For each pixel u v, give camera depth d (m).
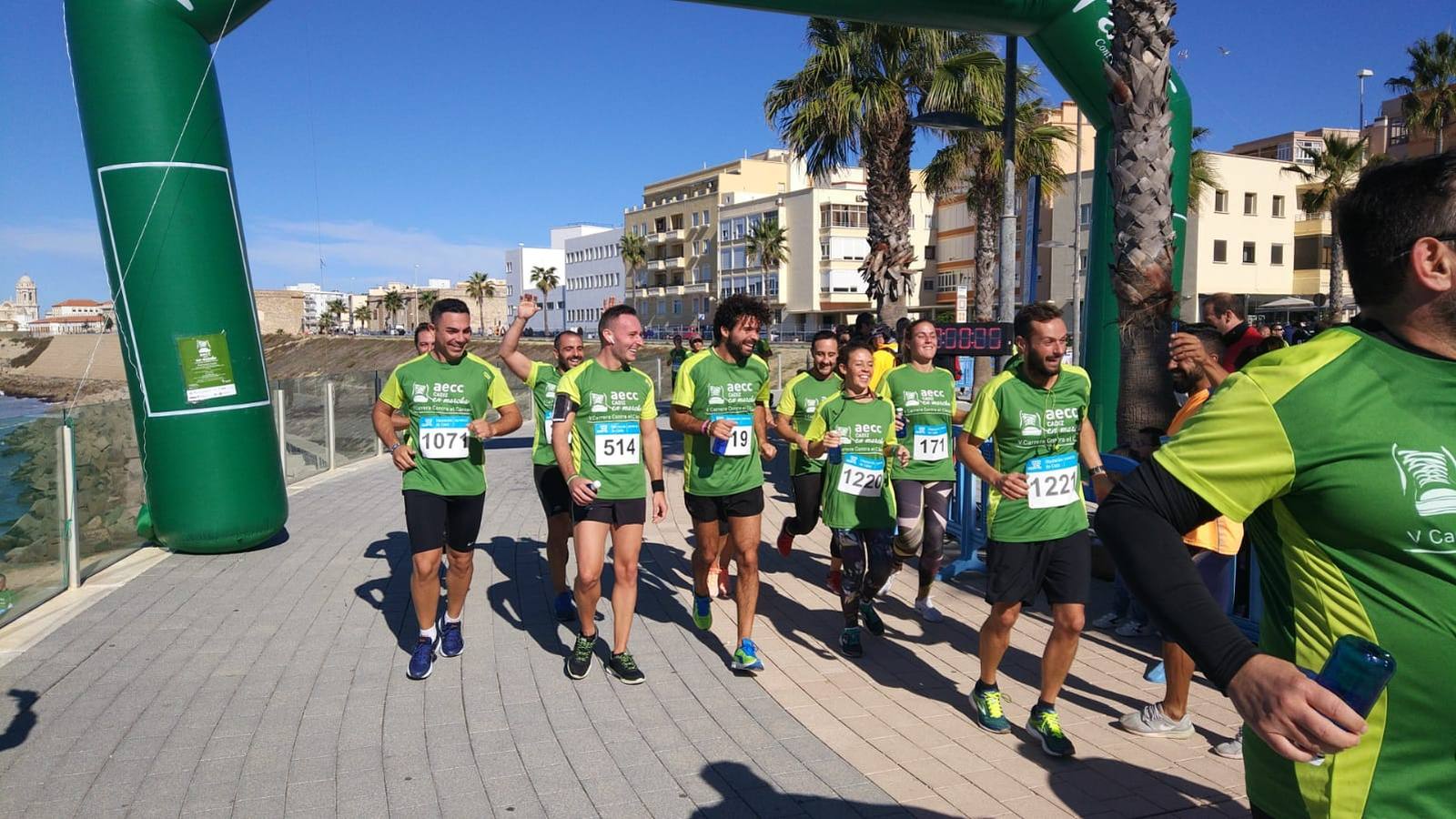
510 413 5.61
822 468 6.89
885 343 9.27
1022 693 5.05
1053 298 43.78
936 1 7.94
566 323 102.25
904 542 6.31
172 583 7.25
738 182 73.81
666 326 81.62
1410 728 1.57
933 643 5.90
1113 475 4.51
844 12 8.03
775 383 35.53
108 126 7.40
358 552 8.32
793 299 65.25
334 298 136.00
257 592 7.02
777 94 16.88
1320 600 1.65
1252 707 1.50
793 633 6.13
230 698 4.98
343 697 5.01
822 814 3.73
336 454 14.09
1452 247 1.56
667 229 80.69
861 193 63.25
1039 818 3.69
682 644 5.91
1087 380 4.48
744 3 7.81
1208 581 4.55
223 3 7.57
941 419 6.33
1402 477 1.54
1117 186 7.25
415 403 5.36
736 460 5.39
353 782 4.04
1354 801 1.62
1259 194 44.72
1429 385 1.59
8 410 16.58
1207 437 1.68
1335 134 41.91
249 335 8.05
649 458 5.32
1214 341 4.62
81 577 7.20
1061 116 46.50
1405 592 1.56
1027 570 4.35
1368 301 1.68
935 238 61.41
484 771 4.14
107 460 7.73
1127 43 7.07
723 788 3.97
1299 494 1.64
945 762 4.21
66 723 4.64
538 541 8.88
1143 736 4.45
